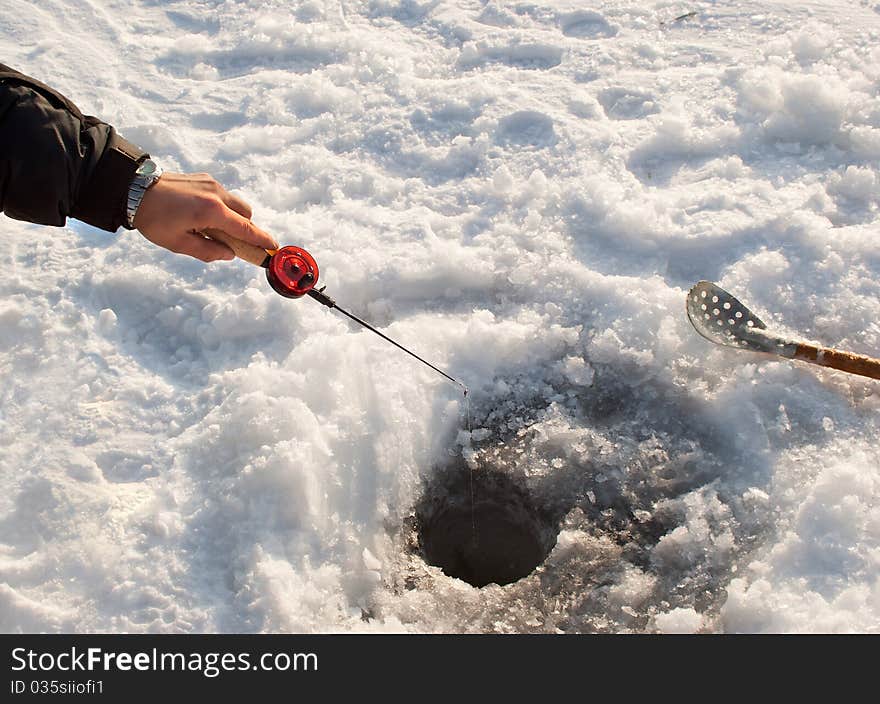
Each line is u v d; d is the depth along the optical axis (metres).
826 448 0.96
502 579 1.08
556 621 0.89
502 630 0.88
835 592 0.83
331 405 1.01
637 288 1.13
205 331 1.10
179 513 0.92
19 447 0.98
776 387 1.02
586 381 1.08
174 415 1.01
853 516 0.87
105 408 1.02
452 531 1.06
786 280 1.14
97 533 0.90
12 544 0.89
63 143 0.74
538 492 1.01
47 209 0.76
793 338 1.07
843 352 1.00
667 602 0.89
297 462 0.92
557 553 0.94
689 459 1.00
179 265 1.18
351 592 0.91
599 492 0.99
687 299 1.04
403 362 1.07
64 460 0.96
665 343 1.08
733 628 0.85
